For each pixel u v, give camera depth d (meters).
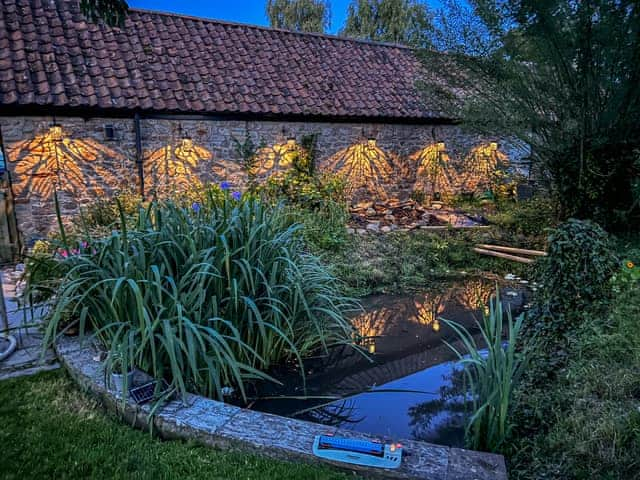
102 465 2.46
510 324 2.95
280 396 3.64
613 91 6.37
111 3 3.64
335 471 2.44
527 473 2.62
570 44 6.33
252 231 3.74
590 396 3.10
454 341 4.99
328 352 4.39
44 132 7.72
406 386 3.99
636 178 6.61
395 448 2.49
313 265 4.50
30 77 7.58
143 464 2.47
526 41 6.92
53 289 3.80
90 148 8.12
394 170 11.44
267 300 3.83
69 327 3.57
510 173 11.79
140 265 3.34
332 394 3.75
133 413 2.86
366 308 5.99
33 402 3.04
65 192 8.01
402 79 11.83
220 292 3.53
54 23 8.73
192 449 2.61
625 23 5.91
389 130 11.18
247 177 9.56
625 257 5.34
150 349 3.24
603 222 7.07
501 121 7.78
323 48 11.80
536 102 7.54
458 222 9.56
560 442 2.74
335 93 10.46
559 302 4.29
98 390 3.07
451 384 4.05
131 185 8.55
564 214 7.77
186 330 3.04
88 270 3.49
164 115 8.50
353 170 10.87
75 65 8.19
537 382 3.53
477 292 6.69
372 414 3.54
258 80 9.86
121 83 8.32
